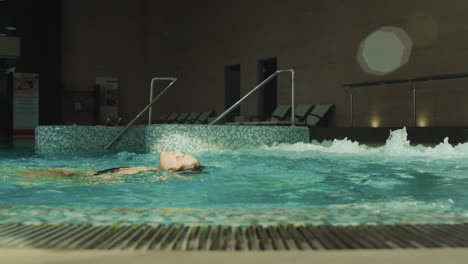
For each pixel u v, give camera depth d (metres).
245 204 1.80
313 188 2.21
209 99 13.72
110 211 1.27
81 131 5.95
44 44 14.42
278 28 11.71
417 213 1.25
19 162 4.04
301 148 5.05
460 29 8.23
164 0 15.09
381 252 0.85
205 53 13.81
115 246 0.91
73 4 14.94
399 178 2.56
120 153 5.21
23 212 1.25
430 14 8.68
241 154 4.35
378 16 9.58
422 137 7.02
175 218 1.18
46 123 14.54
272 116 9.94
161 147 4.76
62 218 1.17
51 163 3.90
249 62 12.48
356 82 9.98
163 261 0.80
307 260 0.80
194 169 2.81
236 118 11.75
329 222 1.13
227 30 13.09
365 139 7.80
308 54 10.99
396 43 9.25
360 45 9.91
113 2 15.36
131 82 15.51
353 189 2.17
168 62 15.04
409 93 8.99
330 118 10.52
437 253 0.84
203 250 0.88
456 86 8.25
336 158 3.87
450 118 8.34
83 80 15.06
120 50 15.41
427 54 8.73
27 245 0.91
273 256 0.83
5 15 13.95
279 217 1.19
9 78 13.90
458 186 2.24
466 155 4.06
